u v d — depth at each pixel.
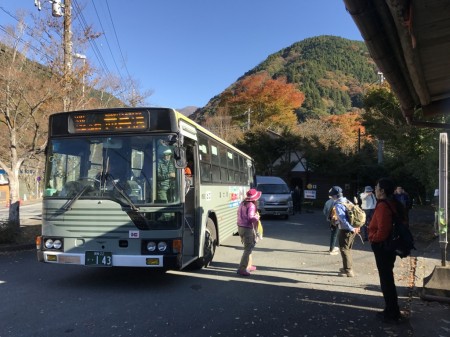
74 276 8.00
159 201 6.71
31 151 12.79
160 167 6.83
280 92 63.47
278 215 23.16
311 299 6.57
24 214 25.94
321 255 10.85
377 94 23.92
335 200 9.40
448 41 4.52
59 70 13.15
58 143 7.17
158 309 5.91
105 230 6.70
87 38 14.20
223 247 12.05
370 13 3.61
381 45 4.27
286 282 7.74
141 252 6.62
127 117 7.01
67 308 5.91
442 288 6.46
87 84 14.24
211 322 5.38
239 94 66.19
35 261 9.57
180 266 6.72
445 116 14.00
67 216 6.83
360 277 8.27
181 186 6.88
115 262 6.60
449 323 5.40
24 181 50.16
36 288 7.05
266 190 22.55
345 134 57.62
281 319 5.54
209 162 9.44
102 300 6.34
